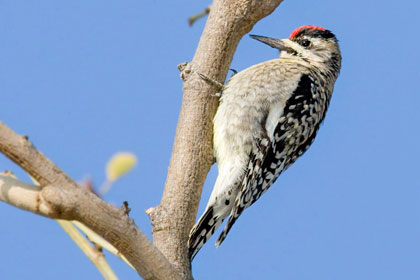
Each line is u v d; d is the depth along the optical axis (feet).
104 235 17.17
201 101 28.02
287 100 35.40
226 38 28.27
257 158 33.58
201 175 26.09
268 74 35.78
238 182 32.91
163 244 23.43
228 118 32.14
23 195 16.03
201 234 31.91
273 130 34.53
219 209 32.76
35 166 15.79
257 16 28.25
